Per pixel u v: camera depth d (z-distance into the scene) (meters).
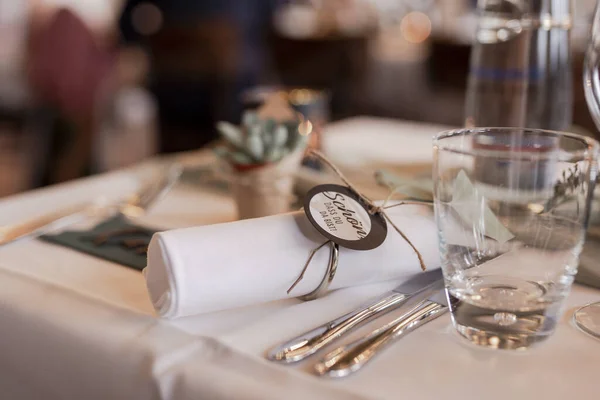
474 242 0.40
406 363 0.38
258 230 0.44
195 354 0.39
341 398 0.34
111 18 2.98
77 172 2.21
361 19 3.00
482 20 0.78
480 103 0.80
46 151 2.20
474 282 0.40
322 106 0.90
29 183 2.31
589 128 1.31
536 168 0.39
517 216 0.39
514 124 0.78
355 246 0.44
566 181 0.38
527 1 0.74
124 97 2.86
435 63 2.06
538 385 0.36
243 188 0.62
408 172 0.78
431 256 0.48
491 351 0.39
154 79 2.43
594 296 0.48
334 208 0.46
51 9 2.21
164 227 0.63
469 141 0.44
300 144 0.63
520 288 0.40
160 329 0.41
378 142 1.10
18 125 2.33
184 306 0.40
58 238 0.59
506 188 0.39
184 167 0.86
